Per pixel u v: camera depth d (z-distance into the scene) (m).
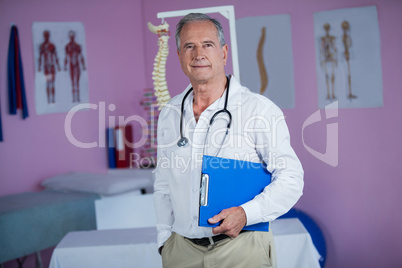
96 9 4.32
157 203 1.77
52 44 4.09
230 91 1.64
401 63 3.44
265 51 3.71
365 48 3.50
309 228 3.39
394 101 3.47
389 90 3.47
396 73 3.45
